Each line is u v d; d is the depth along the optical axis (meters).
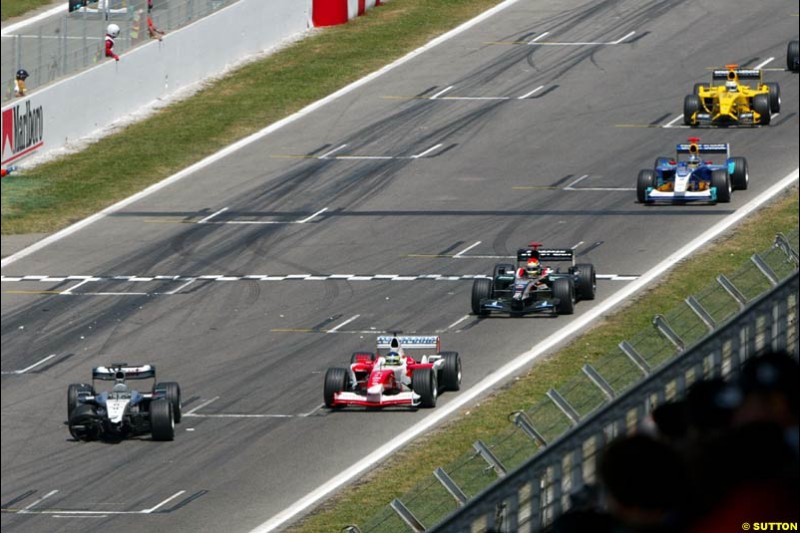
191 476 97.75
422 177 180.00
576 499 49.03
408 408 107.31
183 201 176.12
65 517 91.81
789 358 27.61
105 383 121.19
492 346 120.44
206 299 142.00
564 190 171.62
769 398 26.89
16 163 186.62
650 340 75.88
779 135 186.62
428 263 148.88
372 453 98.94
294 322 133.38
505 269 133.00
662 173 164.88
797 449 24.80
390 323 130.88
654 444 24.17
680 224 154.62
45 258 158.00
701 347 53.81
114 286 147.62
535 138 192.38
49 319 138.50
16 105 185.38
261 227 165.12
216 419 109.25
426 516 75.94
